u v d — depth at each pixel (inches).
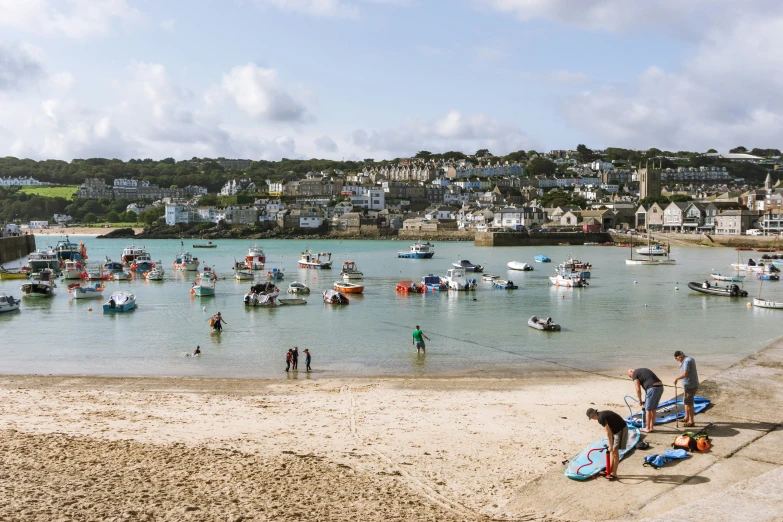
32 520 514.6
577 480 607.5
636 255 5182.1
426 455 687.1
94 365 1284.4
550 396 964.0
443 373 1192.2
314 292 2674.7
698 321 1865.2
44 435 743.7
